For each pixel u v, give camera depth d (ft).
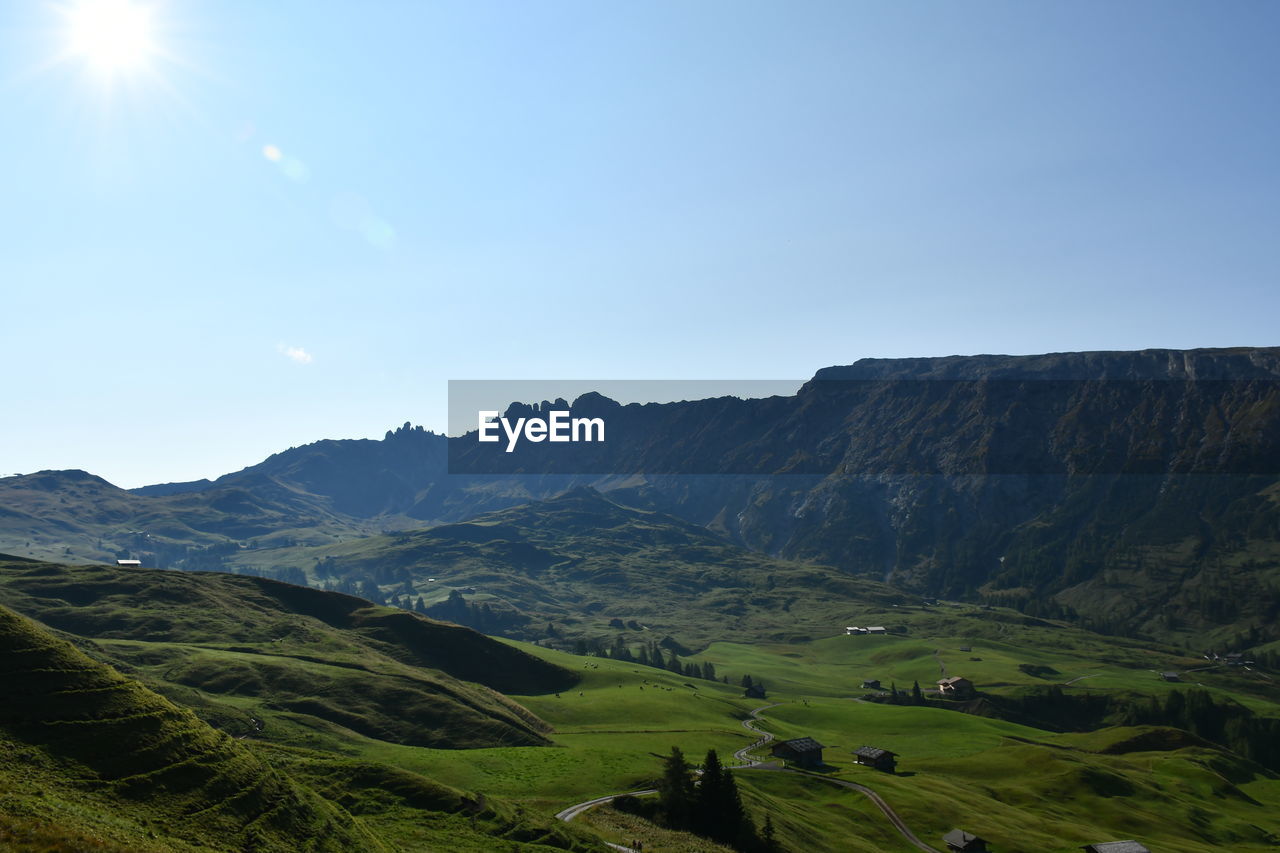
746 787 410.11
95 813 169.89
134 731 208.54
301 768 309.22
